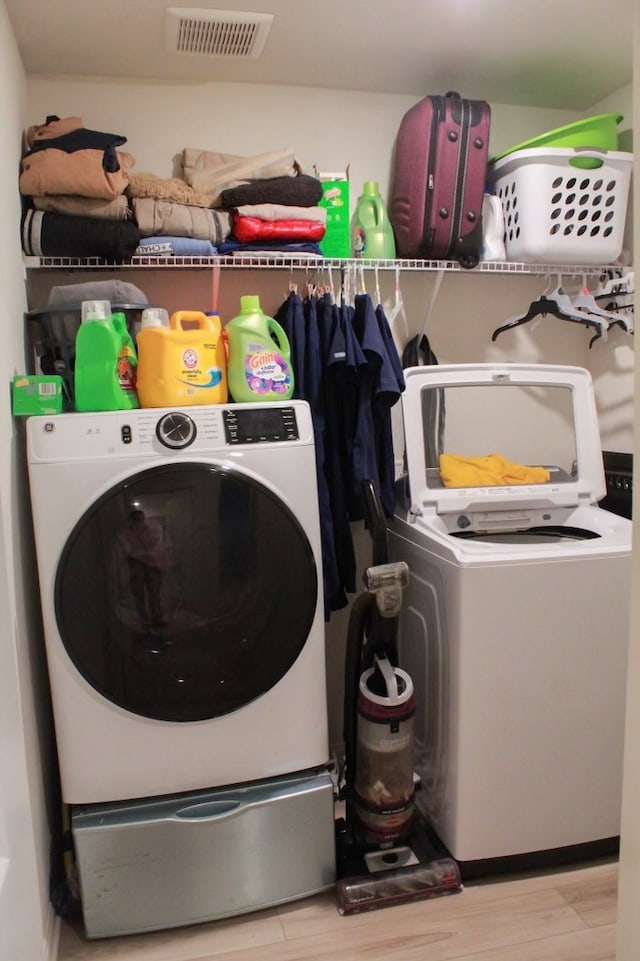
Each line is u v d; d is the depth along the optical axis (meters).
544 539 2.03
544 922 1.54
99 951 1.49
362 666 1.75
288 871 1.57
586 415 2.07
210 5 1.69
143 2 1.66
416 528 1.83
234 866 1.53
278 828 1.55
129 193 1.86
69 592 1.42
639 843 0.85
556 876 1.69
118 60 1.96
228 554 1.50
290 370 1.67
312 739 1.59
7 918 1.08
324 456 1.95
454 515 1.95
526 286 2.44
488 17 1.79
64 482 1.41
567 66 2.08
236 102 2.14
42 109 2.01
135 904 1.49
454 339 2.38
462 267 2.13
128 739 1.48
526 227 2.07
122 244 1.76
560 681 1.61
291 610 1.54
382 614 1.63
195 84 2.11
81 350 1.51
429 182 2.01
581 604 1.60
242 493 1.50
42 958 1.31
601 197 2.10
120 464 1.43
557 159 2.04
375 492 1.72
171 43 1.85
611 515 1.91
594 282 2.47
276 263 1.99
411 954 1.46
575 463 2.07
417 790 1.81
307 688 1.57
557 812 1.66
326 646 2.29
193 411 1.49
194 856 1.50
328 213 2.07
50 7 1.67
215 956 1.47
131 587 1.46
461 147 2.00
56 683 1.44
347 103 2.22
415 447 1.92
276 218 1.92
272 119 2.17
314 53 1.96
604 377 2.44
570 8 1.74
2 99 1.52
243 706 1.53
